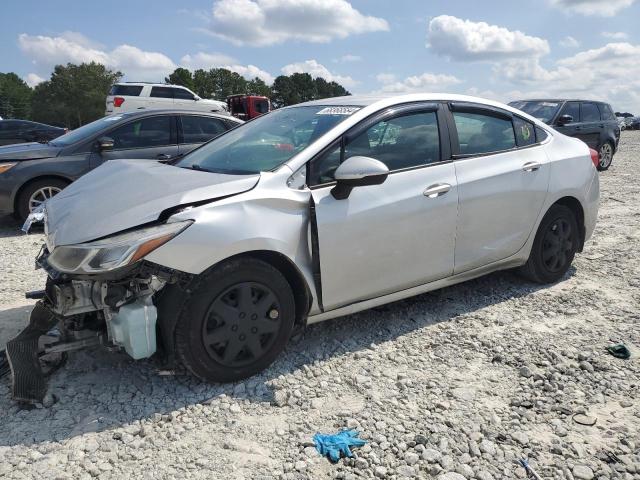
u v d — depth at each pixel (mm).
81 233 2824
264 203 3062
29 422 2729
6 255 5824
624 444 2631
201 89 97000
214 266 2895
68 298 2818
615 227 7117
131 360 3352
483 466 2473
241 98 27828
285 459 2502
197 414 2826
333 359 3432
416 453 2555
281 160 3385
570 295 4543
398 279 3633
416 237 3629
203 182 3107
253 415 2838
